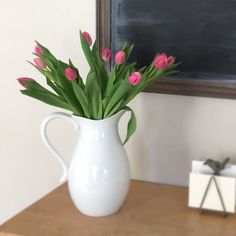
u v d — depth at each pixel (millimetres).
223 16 954
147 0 996
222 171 912
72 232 846
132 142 1093
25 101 1161
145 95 1055
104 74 921
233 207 888
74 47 1089
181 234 836
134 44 1022
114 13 1022
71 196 934
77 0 1062
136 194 1012
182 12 978
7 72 1158
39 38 1112
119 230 854
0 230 850
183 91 1004
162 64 840
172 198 992
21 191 1225
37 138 1174
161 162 1081
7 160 1219
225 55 967
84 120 891
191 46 985
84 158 893
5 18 1129
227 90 976
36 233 840
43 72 903
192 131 1040
